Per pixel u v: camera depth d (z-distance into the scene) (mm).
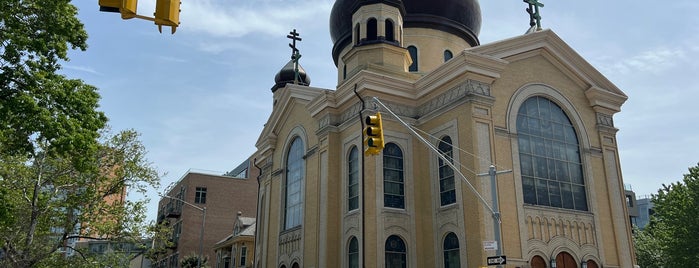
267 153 36906
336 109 28812
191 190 64688
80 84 17734
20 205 23844
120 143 27875
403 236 24875
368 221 24203
